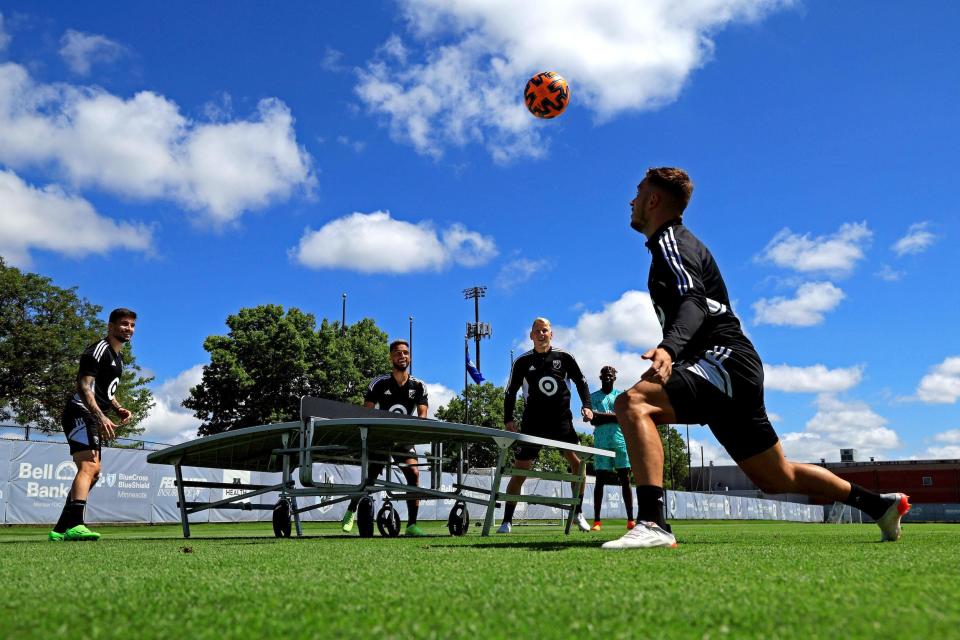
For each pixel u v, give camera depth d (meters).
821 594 1.46
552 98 6.57
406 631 1.12
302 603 1.42
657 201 3.24
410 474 6.09
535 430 6.90
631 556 2.48
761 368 3.07
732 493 77.69
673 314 3.04
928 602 1.33
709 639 1.04
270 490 5.32
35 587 1.76
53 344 34.41
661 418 3.04
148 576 2.00
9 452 13.78
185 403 40.34
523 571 1.96
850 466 71.06
